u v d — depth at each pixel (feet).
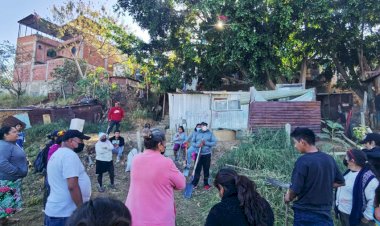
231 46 47.24
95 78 63.21
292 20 46.98
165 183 9.61
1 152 15.49
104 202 3.55
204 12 48.57
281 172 22.68
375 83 47.98
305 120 37.40
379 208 9.04
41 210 20.65
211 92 48.83
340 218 11.93
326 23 47.57
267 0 44.65
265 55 47.19
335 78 67.41
